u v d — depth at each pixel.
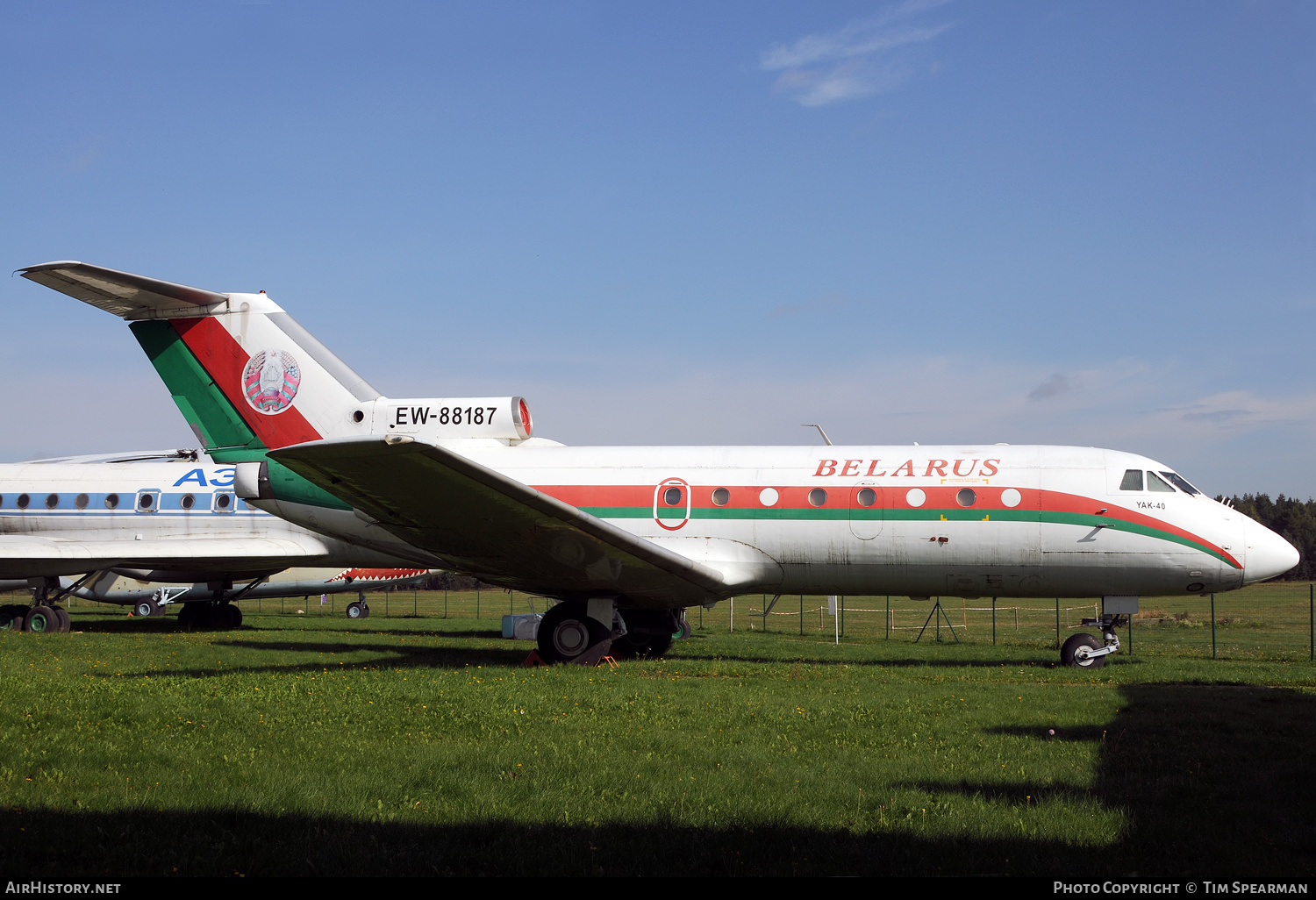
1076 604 51.81
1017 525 16.55
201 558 23.20
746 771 7.44
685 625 23.42
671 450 18.17
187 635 22.69
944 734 9.15
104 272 17.19
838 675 14.51
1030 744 8.67
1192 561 16.22
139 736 8.66
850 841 5.75
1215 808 6.57
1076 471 16.73
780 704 10.84
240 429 19.14
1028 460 16.98
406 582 38.03
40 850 5.50
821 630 32.47
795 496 17.14
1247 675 15.41
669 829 5.93
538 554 15.23
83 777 7.09
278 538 23.78
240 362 19.14
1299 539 91.50
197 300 18.78
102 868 5.26
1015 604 53.19
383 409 18.94
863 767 7.64
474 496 13.75
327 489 14.04
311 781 6.94
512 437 18.89
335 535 18.56
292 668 14.88
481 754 7.89
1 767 7.34
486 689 11.73
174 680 12.55
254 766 7.45
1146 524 16.31
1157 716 10.45
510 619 23.50
